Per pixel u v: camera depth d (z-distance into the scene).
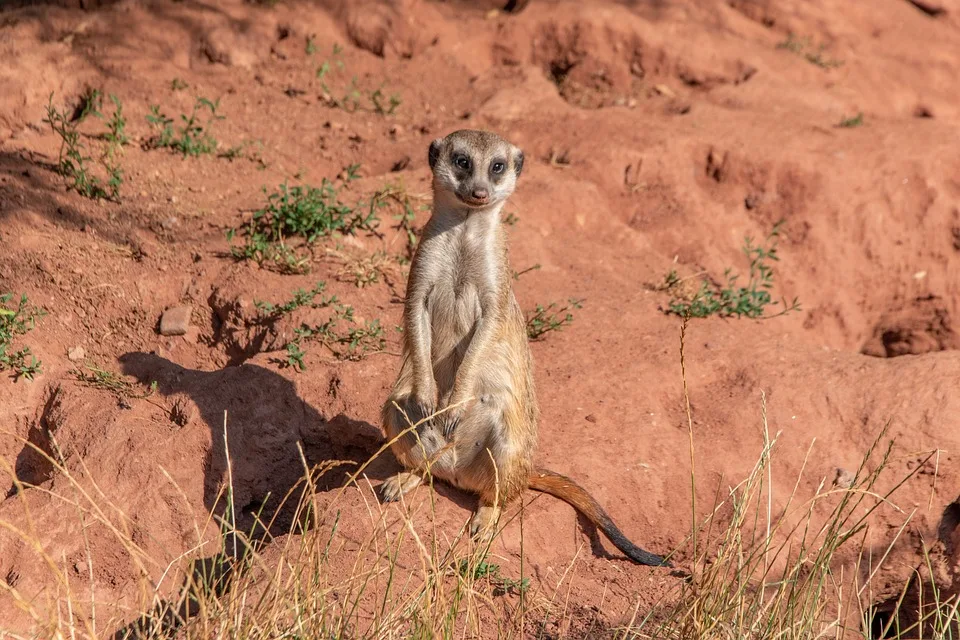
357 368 7.24
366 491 6.19
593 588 6.11
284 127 10.80
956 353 7.67
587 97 13.05
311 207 8.59
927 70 15.46
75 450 6.67
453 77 12.64
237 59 11.72
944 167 11.66
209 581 5.86
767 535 5.54
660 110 12.61
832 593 6.78
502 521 6.24
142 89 10.55
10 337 7.30
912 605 7.15
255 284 8.05
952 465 6.97
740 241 10.63
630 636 5.52
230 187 9.43
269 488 6.81
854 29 16.08
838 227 11.07
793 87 13.39
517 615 5.34
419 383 6.05
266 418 6.93
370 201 9.25
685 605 5.31
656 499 6.81
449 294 6.21
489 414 6.06
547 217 9.88
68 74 10.44
